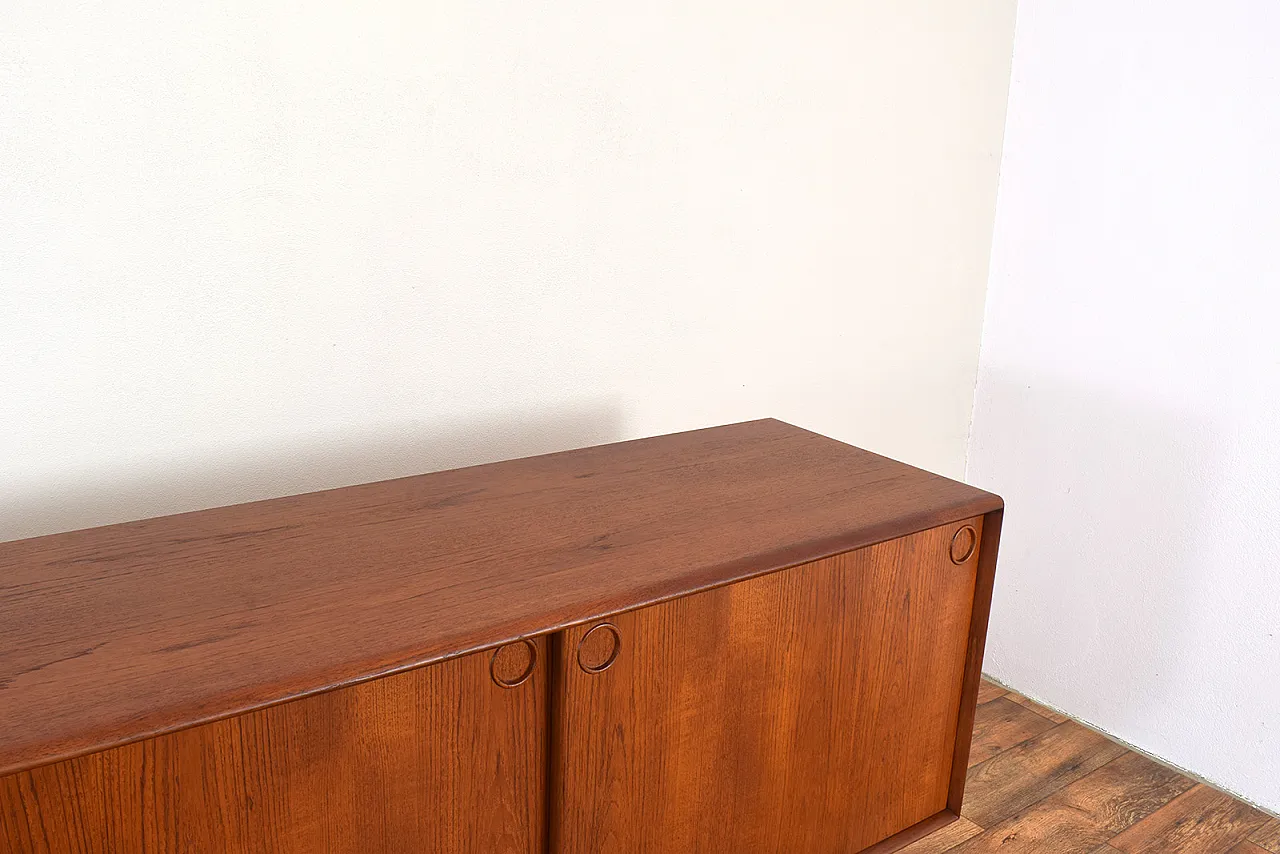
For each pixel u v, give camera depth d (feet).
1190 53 5.91
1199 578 6.26
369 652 3.04
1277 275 5.68
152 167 4.08
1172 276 6.16
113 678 2.86
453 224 4.85
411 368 4.93
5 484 4.08
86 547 3.70
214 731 2.84
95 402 4.19
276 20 4.19
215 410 4.47
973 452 7.54
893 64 6.18
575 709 3.48
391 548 3.76
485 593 3.43
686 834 3.97
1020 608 7.34
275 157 4.33
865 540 4.03
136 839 2.79
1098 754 6.65
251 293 4.42
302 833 3.07
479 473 4.58
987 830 5.85
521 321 5.20
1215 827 5.96
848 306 6.49
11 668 2.89
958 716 4.85
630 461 4.80
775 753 4.14
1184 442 6.23
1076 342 6.74
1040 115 6.72
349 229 4.58
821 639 4.11
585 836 3.67
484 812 3.45
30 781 2.61
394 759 3.18
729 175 5.71
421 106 4.62
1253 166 5.71
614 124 5.20
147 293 4.19
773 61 5.67
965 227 6.95
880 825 4.71
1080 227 6.60
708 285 5.82
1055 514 7.02
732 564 3.71
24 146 3.82
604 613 3.40
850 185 6.24
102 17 3.85
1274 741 6.06
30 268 3.94
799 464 4.82
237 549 3.72
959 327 7.17
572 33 4.94
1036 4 6.62
